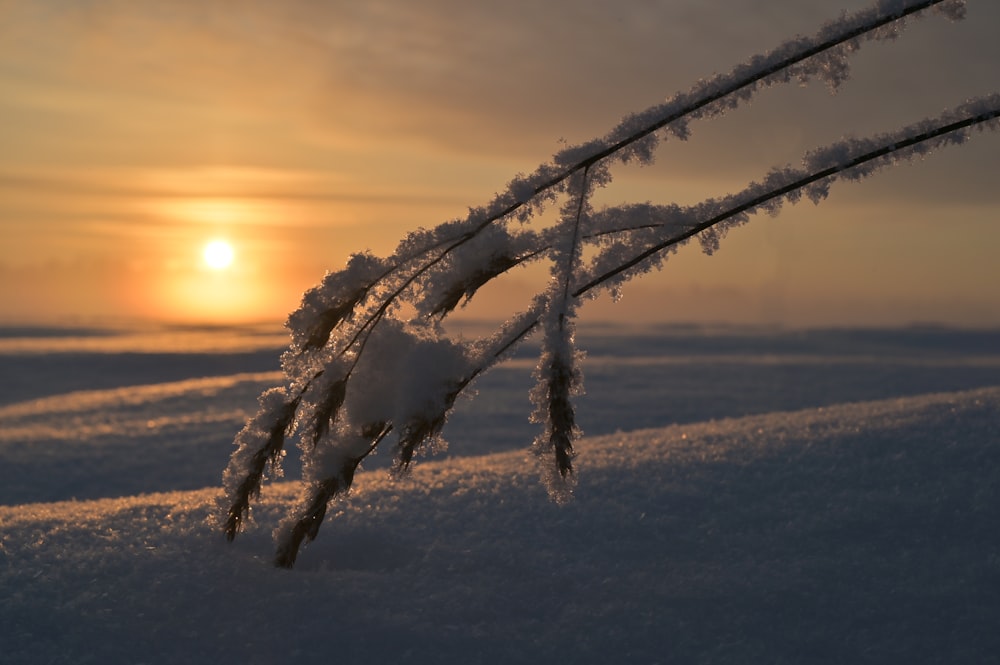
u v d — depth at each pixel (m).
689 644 1.61
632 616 1.73
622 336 32.72
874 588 1.85
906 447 2.93
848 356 23.72
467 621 1.69
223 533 2.22
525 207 1.63
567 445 1.50
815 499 2.49
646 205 1.59
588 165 1.56
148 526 2.34
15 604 1.74
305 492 2.01
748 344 28.42
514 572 1.98
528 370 14.59
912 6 1.37
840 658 1.55
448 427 8.91
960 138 1.41
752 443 3.23
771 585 1.88
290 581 1.88
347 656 1.54
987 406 3.47
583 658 1.55
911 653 1.56
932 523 2.24
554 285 1.58
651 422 10.20
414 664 1.51
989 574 1.90
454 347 1.74
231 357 20.00
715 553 2.11
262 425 2.02
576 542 2.21
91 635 1.61
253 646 1.57
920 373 17.84
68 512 2.58
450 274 1.67
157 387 12.47
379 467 5.82
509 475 2.93
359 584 1.87
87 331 32.03
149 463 6.91
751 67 1.47
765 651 1.58
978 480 2.53
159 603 1.75
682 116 1.52
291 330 1.78
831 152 1.47
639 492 2.64
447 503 2.57
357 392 1.85
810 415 3.86
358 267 1.76
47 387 15.13
